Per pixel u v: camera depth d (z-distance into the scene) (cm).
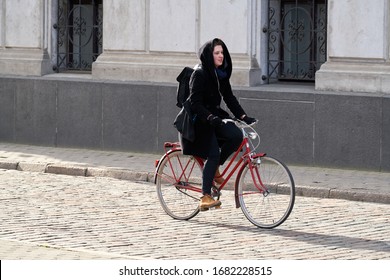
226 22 2578
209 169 1844
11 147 2788
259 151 2497
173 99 2609
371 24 2403
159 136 2631
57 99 2772
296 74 2588
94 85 2712
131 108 2666
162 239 1734
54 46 2878
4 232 1780
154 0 2672
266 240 1734
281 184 1816
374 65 2409
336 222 1889
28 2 2862
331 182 2231
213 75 1817
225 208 2009
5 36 2902
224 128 1839
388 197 2080
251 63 2559
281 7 2588
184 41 2639
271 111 2475
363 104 2369
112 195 2155
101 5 2814
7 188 2231
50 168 2455
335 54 2452
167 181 1920
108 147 2706
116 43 2736
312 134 2433
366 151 2373
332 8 2447
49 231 1791
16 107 2838
